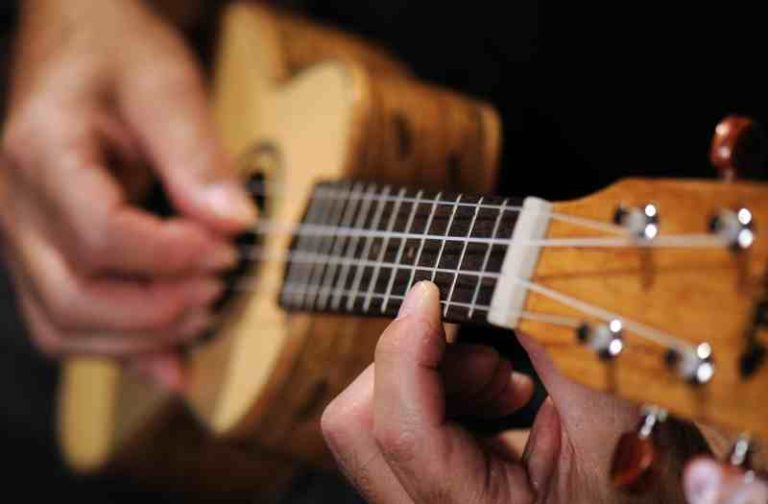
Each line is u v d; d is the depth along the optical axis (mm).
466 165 1449
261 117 1630
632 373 823
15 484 2242
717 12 1514
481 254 932
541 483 966
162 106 1684
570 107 1626
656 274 816
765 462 856
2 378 2275
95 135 1676
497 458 971
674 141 1539
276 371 1408
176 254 1567
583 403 909
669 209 815
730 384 772
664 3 1557
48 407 2262
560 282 878
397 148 1417
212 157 1625
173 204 1648
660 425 895
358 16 1967
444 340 934
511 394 1062
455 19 1807
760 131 837
